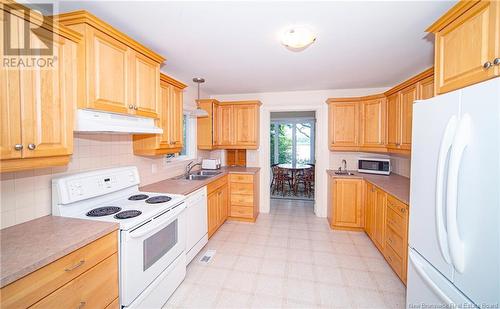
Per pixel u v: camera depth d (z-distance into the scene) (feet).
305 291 6.48
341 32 5.88
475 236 3.13
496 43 3.28
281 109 13.26
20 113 3.55
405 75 9.72
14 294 2.90
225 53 7.30
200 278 7.09
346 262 8.04
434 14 5.03
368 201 9.99
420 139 4.52
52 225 4.40
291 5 4.70
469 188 3.21
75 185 5.17
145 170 8.38
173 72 9.33
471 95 3.21
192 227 7.84
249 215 12.09
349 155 12.55
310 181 19.11
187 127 12.13
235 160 14.48
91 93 4.57
